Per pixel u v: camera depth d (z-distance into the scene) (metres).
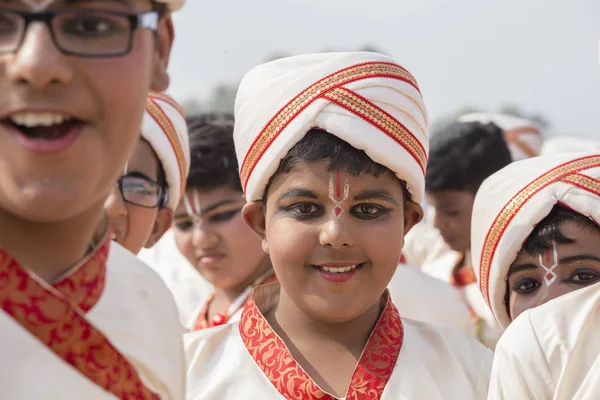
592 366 2.99
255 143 3.32
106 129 2.07
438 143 6.20
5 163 1.97
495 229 3.80
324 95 3.20
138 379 2.20
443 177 5.99
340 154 3.16
